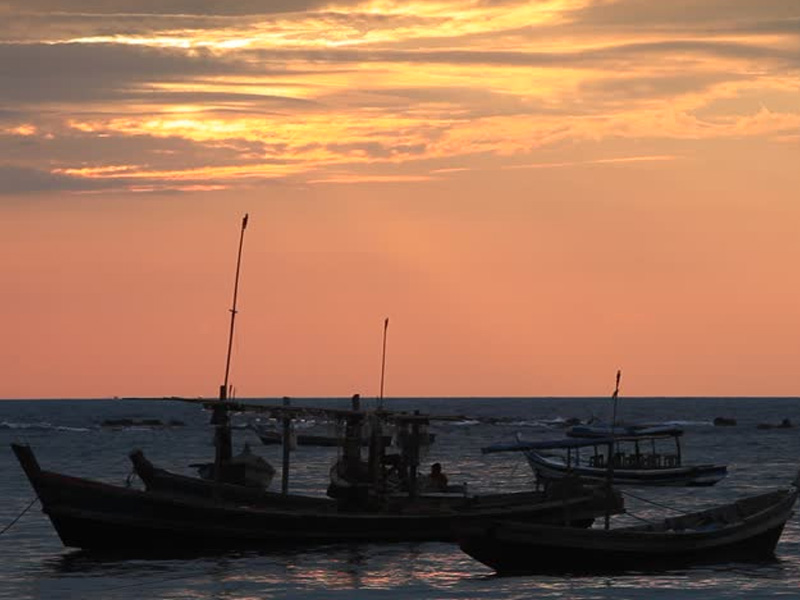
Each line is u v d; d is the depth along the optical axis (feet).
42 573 368.68
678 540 370.12
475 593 340.59
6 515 527.81
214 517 390.83
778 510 393.91
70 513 377.09
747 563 385.29
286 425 431.02
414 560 391.04
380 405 490.49
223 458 422.41
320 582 355.56
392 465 444.55
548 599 333.62
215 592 341.41
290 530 400.26
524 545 354.74
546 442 428.15
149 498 383.45
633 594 339.36
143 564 381.40
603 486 454.40
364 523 407.64
